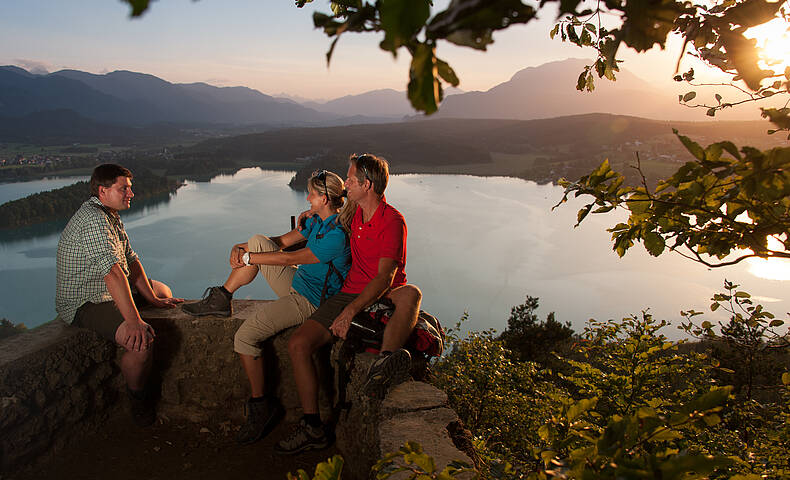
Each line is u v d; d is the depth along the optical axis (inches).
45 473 105.3
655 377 136.9
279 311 113.9
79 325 114.6
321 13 18.0
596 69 62.3
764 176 36.5
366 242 106.0
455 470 44.8
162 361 127.4
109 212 118.5
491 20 14.7
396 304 102.6
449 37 15.1
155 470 110.8
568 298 4382.4
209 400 128.3
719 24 45.1
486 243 6058.1
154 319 126.3
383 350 96.7
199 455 116.4
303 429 109.8
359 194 103.5
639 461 32.3
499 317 4047.7
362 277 107.8
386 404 87.1
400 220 105.9
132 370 114.2
